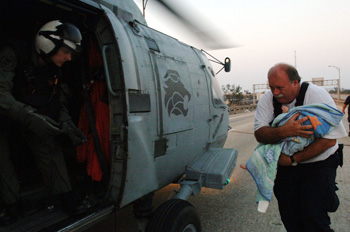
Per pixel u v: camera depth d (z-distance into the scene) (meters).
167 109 2.54
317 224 2.00
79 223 1.71
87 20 2.03
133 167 2.00
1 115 1.73
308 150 1.94
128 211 3.68
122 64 1.95
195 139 3.19
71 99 2.59
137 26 2.48
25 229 1.69
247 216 3.54
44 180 1.96
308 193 2.04
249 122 16.62
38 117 1.66
